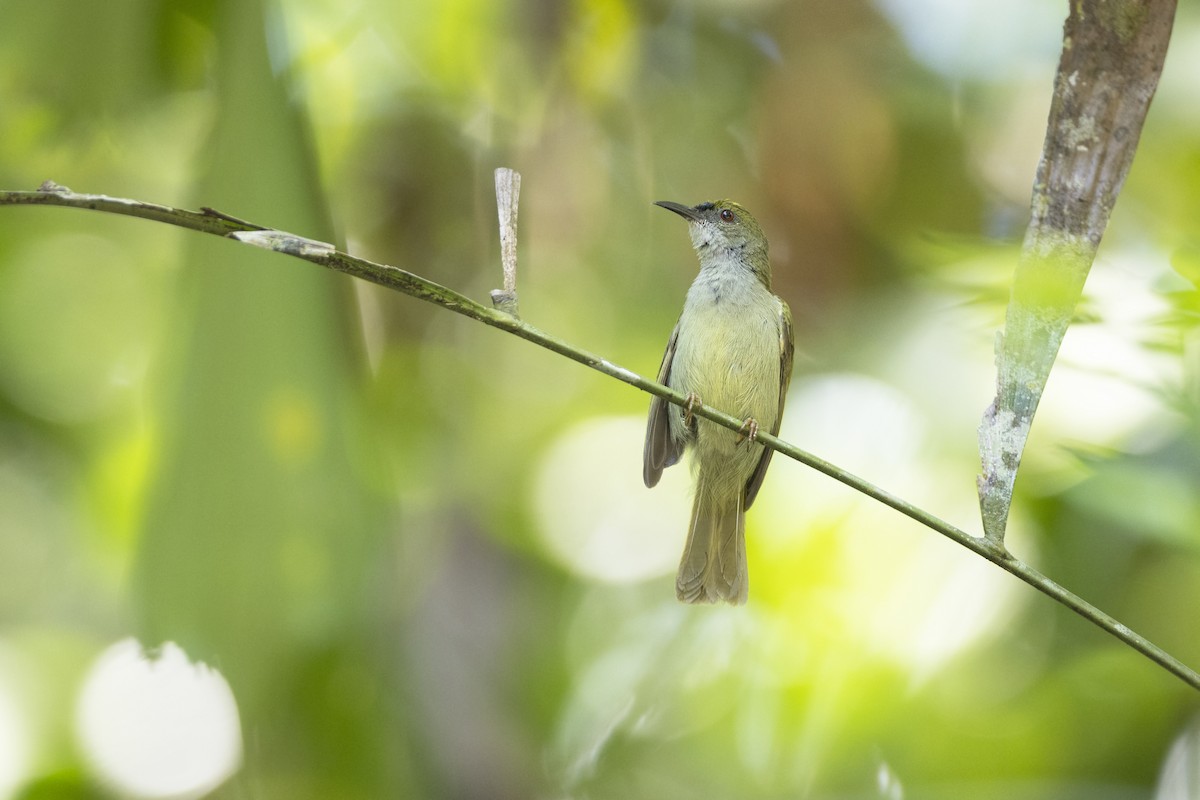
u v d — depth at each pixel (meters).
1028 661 10.10
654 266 13.23
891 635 10.21
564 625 12.64
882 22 12.60
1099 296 7.17
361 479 7.26
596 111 12.28
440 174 11.47
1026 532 9.98
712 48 12.97
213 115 7.35
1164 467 7.66
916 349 11.04
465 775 9.84
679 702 11.11
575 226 12.18
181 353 7.21
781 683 10.12
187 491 7.12
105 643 11.95
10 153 8.12
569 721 11.45
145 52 7.67
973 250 8.23
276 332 7.13
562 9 11.13
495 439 12.69
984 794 9.13
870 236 12.51
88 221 11.72
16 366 12.12
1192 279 6.84
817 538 10.59
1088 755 9.63
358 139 11.16
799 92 12.48
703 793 10.35
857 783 9.64
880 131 12.37
